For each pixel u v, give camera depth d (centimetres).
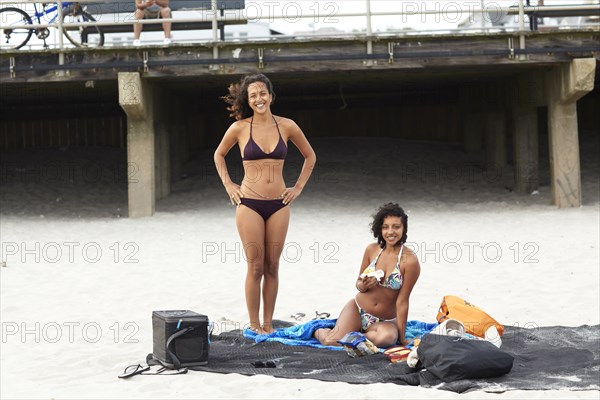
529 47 1372
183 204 1591
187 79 1485
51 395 535
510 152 1952
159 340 601
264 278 729
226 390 537
